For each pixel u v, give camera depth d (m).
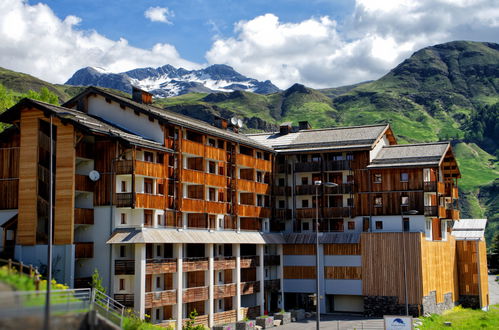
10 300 31.52
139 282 67.44
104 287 68.81
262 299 92.00
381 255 92.38
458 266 111.69
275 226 100.81
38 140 68.69
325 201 101.56
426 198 99.06
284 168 103.44
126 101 76.81
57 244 67.19
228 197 89.19
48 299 32.03
